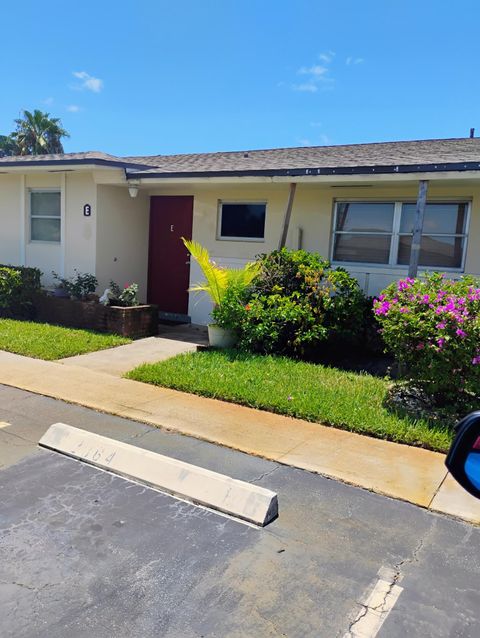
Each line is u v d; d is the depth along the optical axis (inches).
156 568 116.6
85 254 433.1
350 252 374.6
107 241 433.7
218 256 423.2
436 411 221.1
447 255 343.3
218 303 333.7
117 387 252.5
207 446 186.9
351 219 372.2
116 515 139.1
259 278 337.4
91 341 345.4
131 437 192.4
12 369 278.5
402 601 108.1
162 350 333.7
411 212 351.3
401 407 226.4
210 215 425.1
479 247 329.1
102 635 96.1
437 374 216.2
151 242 466.0
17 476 159.8
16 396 236.5
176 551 123.4
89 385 254.7
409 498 152.9
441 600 108.8
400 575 116.9
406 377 237.3
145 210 460.8
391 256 360.5
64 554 120.7
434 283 241.9
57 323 408.8
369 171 302.2
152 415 215.3
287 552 124.6
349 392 244.4
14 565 116.0
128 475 161.8
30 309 426.0
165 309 462.9
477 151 345.4
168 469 160.2
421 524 139.3
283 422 212.5
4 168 432.1
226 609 104.0
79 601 105.0
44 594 106.9
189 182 364.2
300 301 318.0
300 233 386.3
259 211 406.0
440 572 118.3
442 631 99.8
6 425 201.0
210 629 98.6
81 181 428.1
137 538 128.5
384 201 358.9
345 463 175.5
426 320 219.9
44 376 267.6
